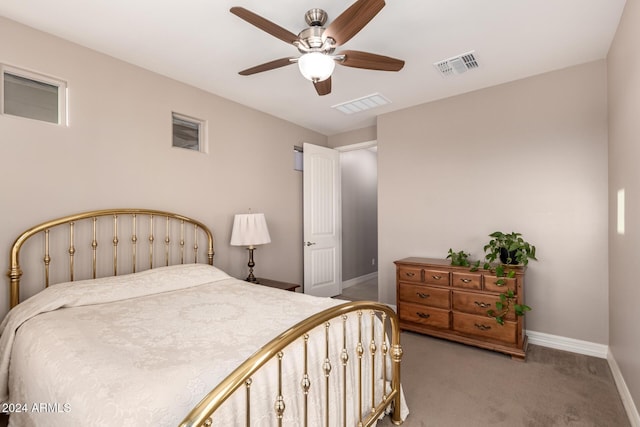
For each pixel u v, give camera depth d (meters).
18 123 2.00
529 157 2.88
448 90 3.16
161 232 2.72
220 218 3.21
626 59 1.90
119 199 2.46
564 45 2.35
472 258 3.19
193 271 2.51
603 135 2.56
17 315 1.70
